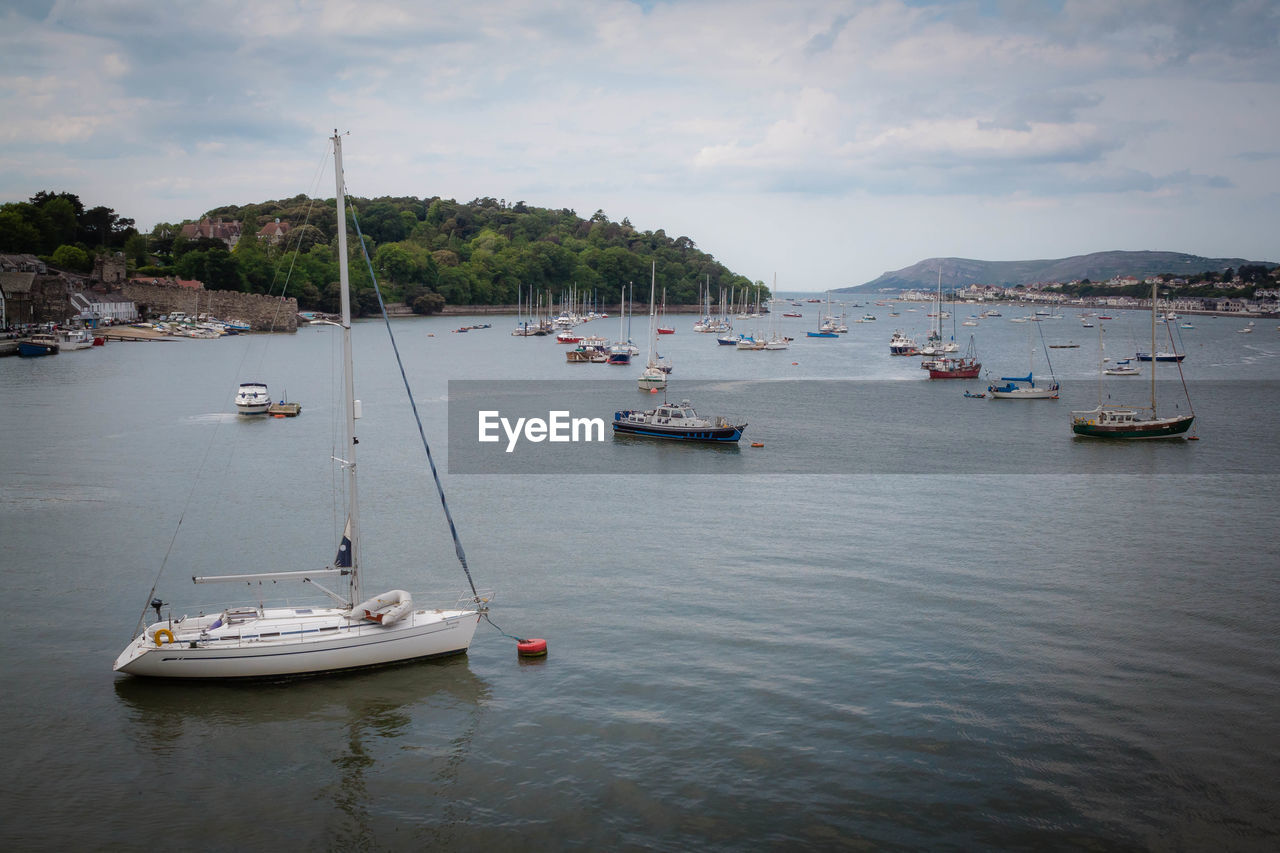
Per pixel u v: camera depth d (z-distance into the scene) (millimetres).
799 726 42031
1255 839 34344
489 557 65438
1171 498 86000
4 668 46344
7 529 69750
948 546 69312
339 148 46781
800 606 56375
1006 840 34344
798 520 76938
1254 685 46031
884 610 55781
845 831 34812
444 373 194375
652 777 38094
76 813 35406
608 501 83312
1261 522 76938
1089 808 36156
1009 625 53500
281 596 56781
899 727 41938
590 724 42156
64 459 95938
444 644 48156
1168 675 47156
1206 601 57531
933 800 36625
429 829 34906
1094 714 43156
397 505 80000
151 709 42844
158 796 36594
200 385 160250
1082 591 59344
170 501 79250
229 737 40750
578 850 33781
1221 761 39250
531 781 37875
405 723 42125
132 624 51906
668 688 45500
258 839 34312
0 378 164750
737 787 37438
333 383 161000
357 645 46094
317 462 98062
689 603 56750
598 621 53719
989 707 43750
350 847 33906
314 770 38500
